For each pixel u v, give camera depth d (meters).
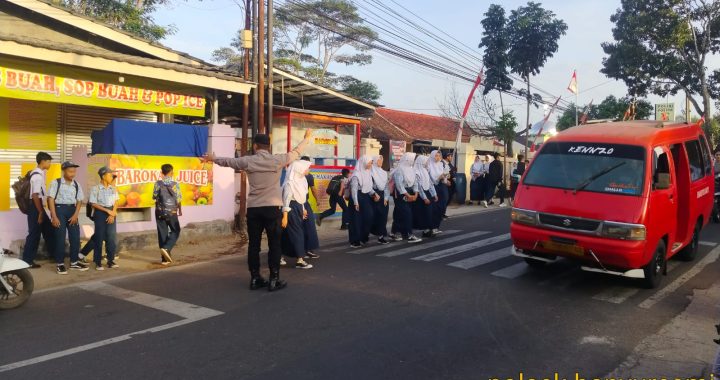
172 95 11.15
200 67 11.85
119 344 4.93
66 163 8.17
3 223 9.04
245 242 10.91
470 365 4.49
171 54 11.71
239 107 15.70
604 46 26.75
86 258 9.07
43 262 8.77
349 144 16.16
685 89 25.75
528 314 5.91
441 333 5.25
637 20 24.56
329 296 6.57
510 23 28.16
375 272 7.93
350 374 4.27
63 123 11.73
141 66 9.93
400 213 10.66
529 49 27.88
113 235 8.48
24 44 8.43
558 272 7.94
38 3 9.96
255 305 6.19
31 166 10.62
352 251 9.74
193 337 5.11
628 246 6.49
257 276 6.96
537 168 7.77
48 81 9.27
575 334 5.30
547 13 27.80
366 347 4.85
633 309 6.19
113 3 16.98
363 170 10.12
